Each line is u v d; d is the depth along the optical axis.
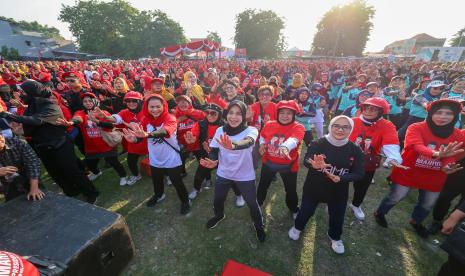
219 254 2.77
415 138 2.58
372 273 2.54
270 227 3.21
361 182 3.11
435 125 2.54
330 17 54.31
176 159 3.16
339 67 21.45
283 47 63.53
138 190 4.04
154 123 3.06
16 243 1.82
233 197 3.91
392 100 5.95
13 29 53.50
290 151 2.69
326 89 8.90
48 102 3.00
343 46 54.84
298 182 4.43
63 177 3.52
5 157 2.26
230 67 18.73
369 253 2.79
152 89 5.18
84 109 3.87
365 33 53.28
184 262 2.67
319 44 57.91
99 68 12.95
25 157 2.37
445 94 5.09
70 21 57.03
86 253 1.83
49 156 3.16
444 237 3.02
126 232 2.29
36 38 53.06
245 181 2.63
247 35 60.72
